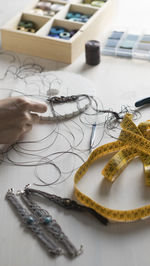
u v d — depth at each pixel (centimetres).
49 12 163
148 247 83
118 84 131
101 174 99
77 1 170
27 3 182
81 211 90
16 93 125
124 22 166
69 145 107
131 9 177
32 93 124
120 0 186
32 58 145
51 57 143
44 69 139
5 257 81
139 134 105
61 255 81
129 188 95
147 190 95
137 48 146
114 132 111
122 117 116
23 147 107
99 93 126
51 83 129
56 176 99
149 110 119
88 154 105
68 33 148
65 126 114
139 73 136
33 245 83
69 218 89
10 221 88
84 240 84
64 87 127
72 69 139
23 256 81
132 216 87
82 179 98
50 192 95
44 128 113
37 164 102
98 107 120
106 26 164
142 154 103
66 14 162
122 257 81
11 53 148
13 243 84
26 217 88
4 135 102
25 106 105
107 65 141
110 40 151
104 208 87
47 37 140
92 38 153
